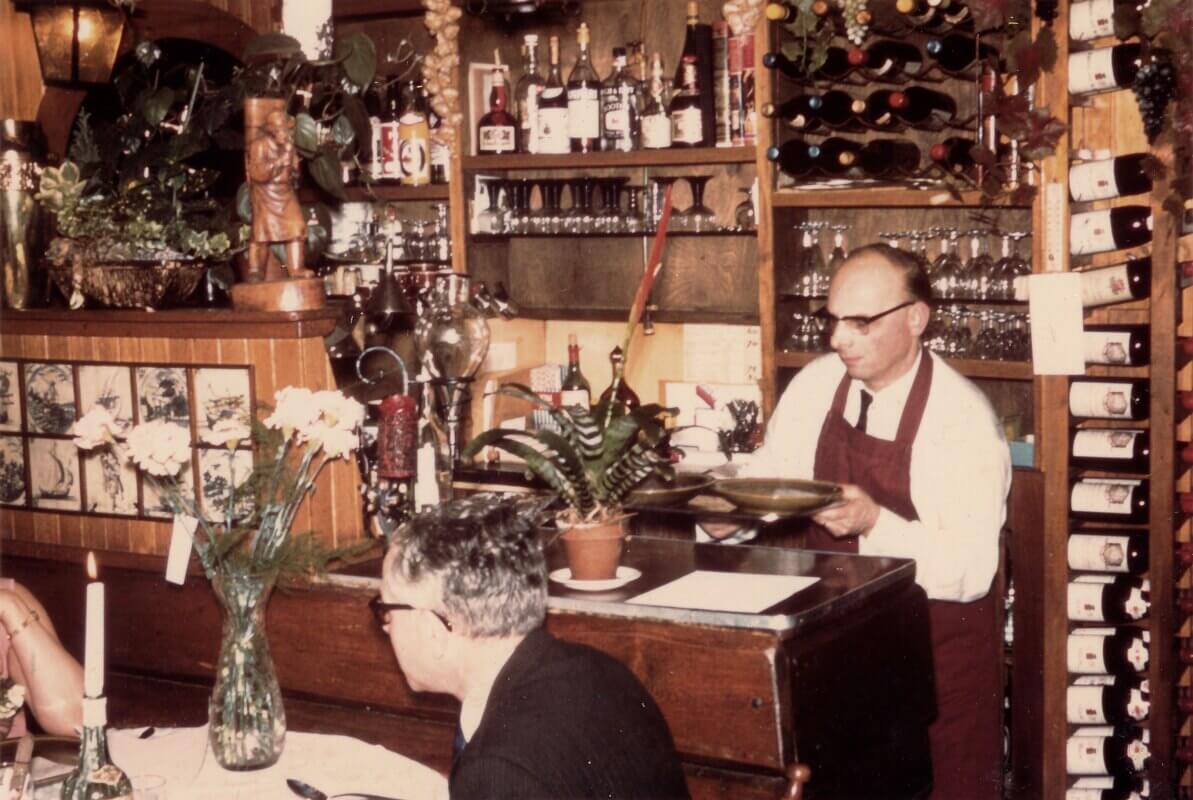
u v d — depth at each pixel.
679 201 4.59
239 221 3.63
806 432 3.61
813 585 2.52
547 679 1.84
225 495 2.96
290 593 2.73
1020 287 3.79
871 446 3.38
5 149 3.41
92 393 3.11
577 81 4.45
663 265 4.68
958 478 3.22
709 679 2.30
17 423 3.23
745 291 4.55
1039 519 3.75
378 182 4.73
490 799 1.72
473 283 4.14
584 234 4.45
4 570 3.27
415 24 4.92
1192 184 3.55
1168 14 3.42
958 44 3.76
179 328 2.97
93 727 1.92
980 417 3.29
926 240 4.10
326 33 3.37
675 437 4.48
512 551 1.90
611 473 2.48
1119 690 3.79
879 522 3.10
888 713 2.52
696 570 2.66
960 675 3.17
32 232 3.41
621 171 4.68
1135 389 3.66
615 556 2.52
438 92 4.49
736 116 4.21
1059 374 3.70
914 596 2.65
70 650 3.19
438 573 1.87
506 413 4.66
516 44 4.77
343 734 2.71
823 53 3.85
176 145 3.35
